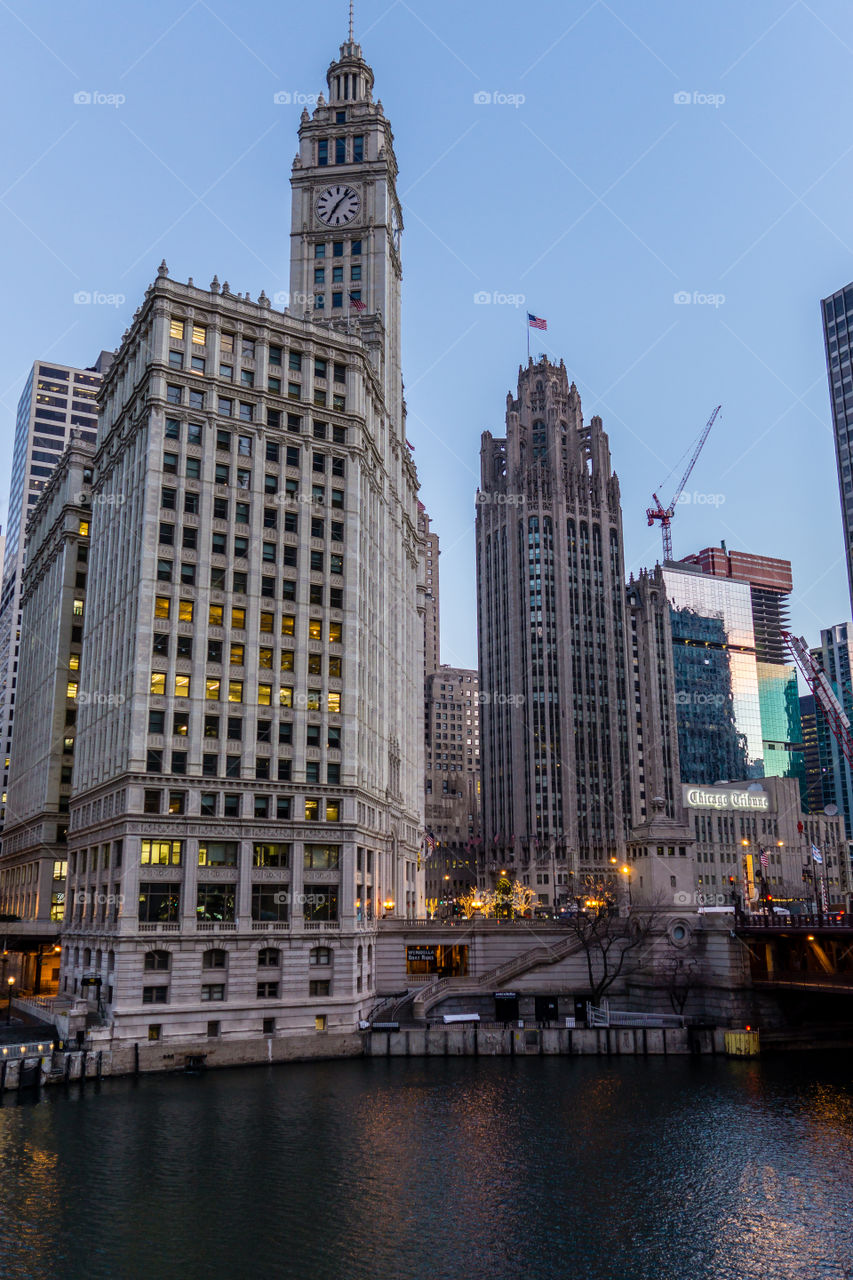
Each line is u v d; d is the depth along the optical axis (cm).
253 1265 4128
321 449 9669
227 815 8362
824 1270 4150
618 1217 4703
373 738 10438
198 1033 7788
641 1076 7669
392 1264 4162
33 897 12519
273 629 9012
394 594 12381
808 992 8969
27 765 14000
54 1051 7150
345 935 8669
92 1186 4981
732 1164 5469
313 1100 6725
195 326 9188
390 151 12825
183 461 8788
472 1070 7825
